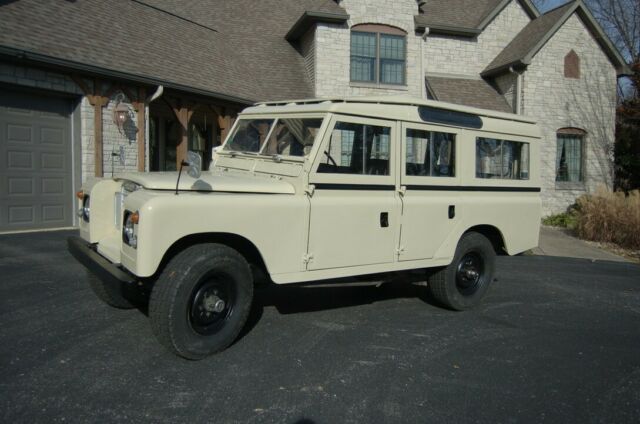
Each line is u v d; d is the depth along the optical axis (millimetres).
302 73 15570
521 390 3783
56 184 9711
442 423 3262
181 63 11906
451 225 5484
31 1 9773
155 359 4020
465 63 16547
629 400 3689
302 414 3293
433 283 5699
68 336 4418
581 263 9414
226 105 12742
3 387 3457
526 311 5949
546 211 15977
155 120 13500
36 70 8961
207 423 3129
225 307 4137
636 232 11297
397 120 5012
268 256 4227
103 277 3908
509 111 15633
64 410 3193
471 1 17984
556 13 16188
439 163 5430
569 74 15961
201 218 3840
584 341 4934
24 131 9172
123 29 11391
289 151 4816
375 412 3365
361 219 4758
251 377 3781
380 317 5430
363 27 15273
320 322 5152
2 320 4734
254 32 16422
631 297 6859
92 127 9984
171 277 3805
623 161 16547
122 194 4555
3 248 7691
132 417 3152
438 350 4520
